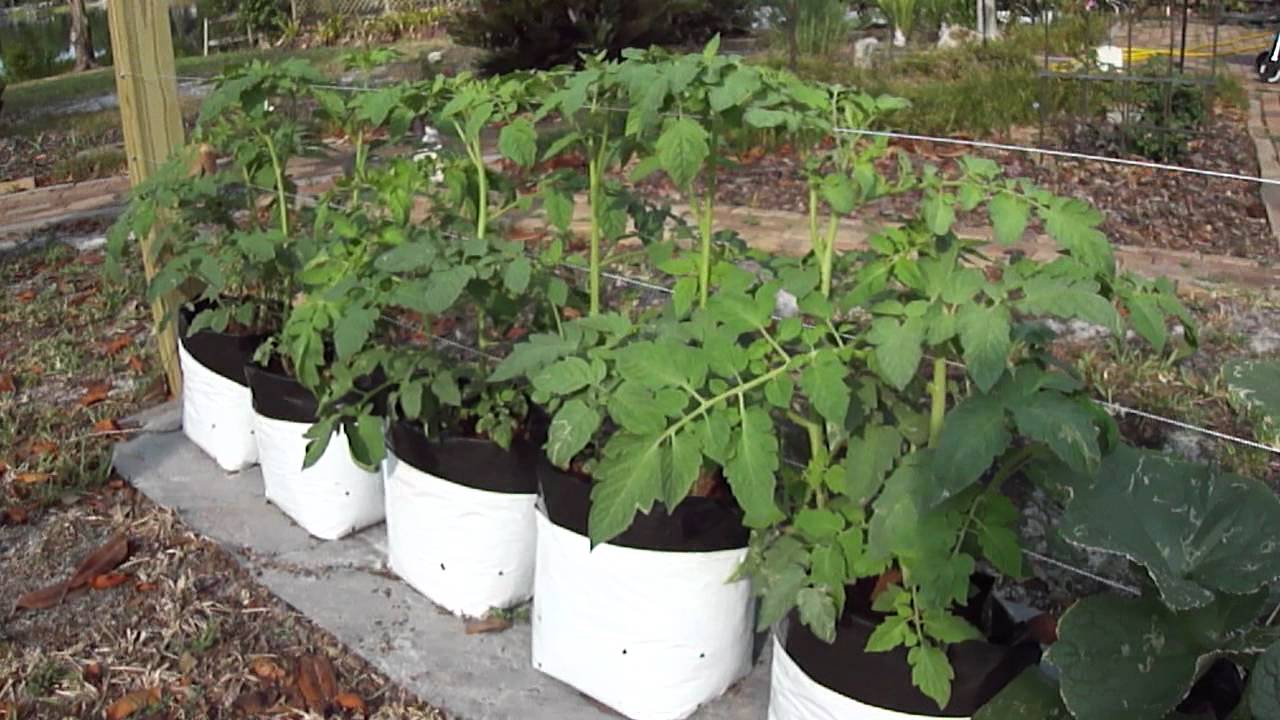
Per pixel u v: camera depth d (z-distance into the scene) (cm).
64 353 467
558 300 251
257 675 266
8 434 389
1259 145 727
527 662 264
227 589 301
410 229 281
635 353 200
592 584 234
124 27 393
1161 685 170
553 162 497
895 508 188
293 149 341
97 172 860
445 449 270
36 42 1994
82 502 350
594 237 255
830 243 217
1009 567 187
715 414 192
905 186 204
